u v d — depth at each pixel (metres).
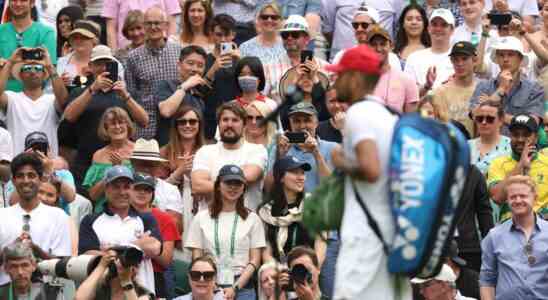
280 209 48.88
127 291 43.28
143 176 49.56
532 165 52.44
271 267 46.00
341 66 32.34
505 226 48.56
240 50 60.19
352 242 32.09
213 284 46.47
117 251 43.41
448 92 58.25
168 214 50.12
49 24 66.94
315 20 66.19
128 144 54.56
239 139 52.00
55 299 45.16
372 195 31.97
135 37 63.16
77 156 56.78
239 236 48.69
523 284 47.81
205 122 58.41
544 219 51.38
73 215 52.06
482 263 48.94
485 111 53.94
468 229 51.06
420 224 31.41
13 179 48.75
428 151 31.45
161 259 49.47
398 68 59.53
